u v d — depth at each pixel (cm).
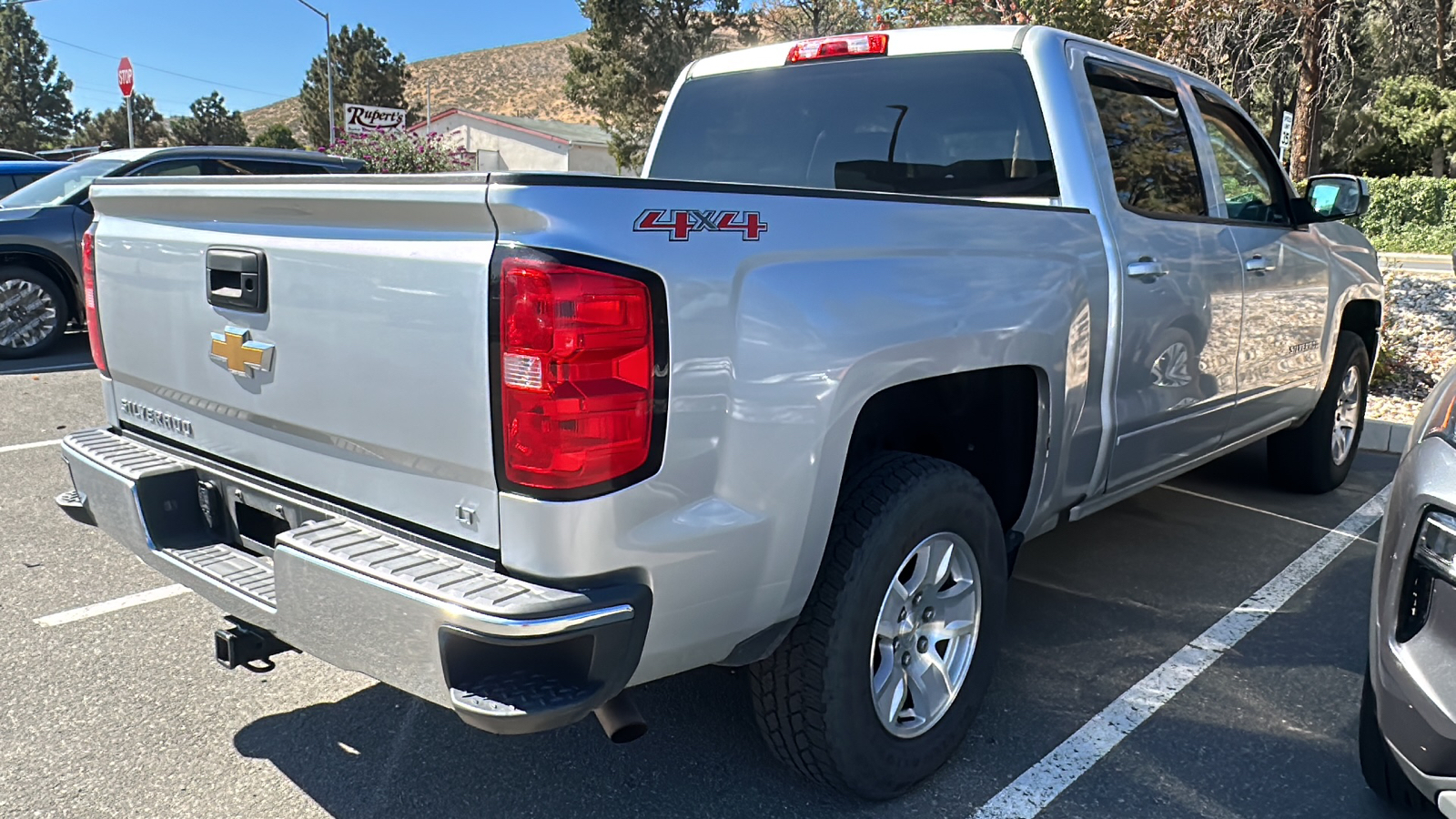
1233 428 425
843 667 246
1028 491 312
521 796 276
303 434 243
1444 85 2736
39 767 286
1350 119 2741
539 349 193
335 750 298
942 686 279
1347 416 550
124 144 7181
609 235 198
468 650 197
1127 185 351
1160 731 312
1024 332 286
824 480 235
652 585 211
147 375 286
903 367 250
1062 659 357
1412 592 233
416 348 210
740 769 289
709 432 213
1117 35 906
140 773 284
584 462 197
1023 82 343
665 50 3841
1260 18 1048
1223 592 416
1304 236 459
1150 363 350
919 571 268
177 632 371
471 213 198
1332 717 321
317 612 217
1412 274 1224
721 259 213
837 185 389
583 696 200
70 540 460
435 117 4634
